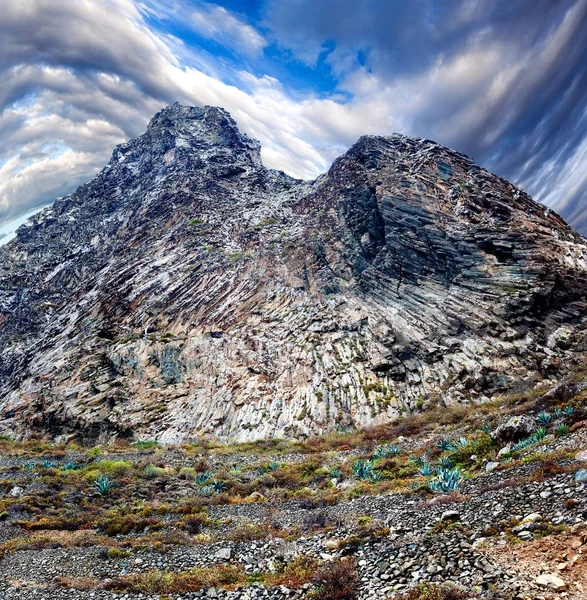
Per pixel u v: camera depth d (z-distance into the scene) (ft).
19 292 382.42
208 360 179.32
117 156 539.29
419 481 63.16
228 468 100.12
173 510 67.36
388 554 35.22
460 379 144.77
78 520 62.23
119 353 192.03
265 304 206.28
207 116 476.95
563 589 24.04
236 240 256.32
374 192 224.12
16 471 89.20
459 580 27.94
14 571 44.29
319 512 55.72
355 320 180.45
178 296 222.28
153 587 37.70
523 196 232.12
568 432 57.57
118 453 116.16
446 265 187.73
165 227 298.97
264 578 38.17
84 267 362.33
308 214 255.70
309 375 160.66
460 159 246.47
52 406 175.63
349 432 131.34
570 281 166.30
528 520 33.58
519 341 151.33
